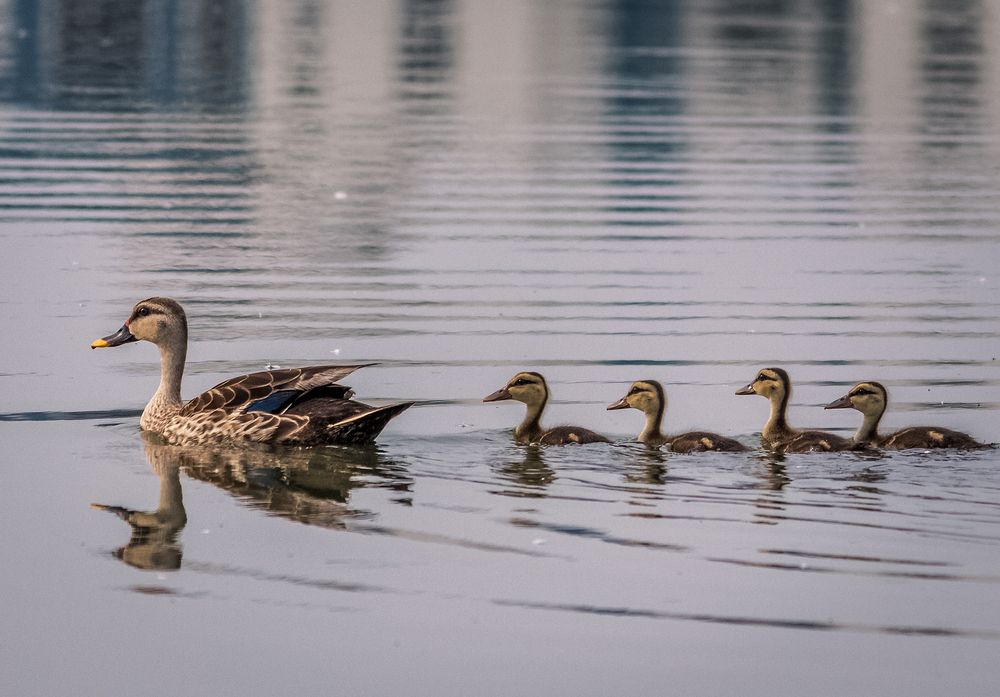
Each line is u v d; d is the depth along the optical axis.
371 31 53.44
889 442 15.12
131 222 25.27
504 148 32.47
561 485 13.91
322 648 10.90
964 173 30.62
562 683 10.42
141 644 10.99
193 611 11.45
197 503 13.66
